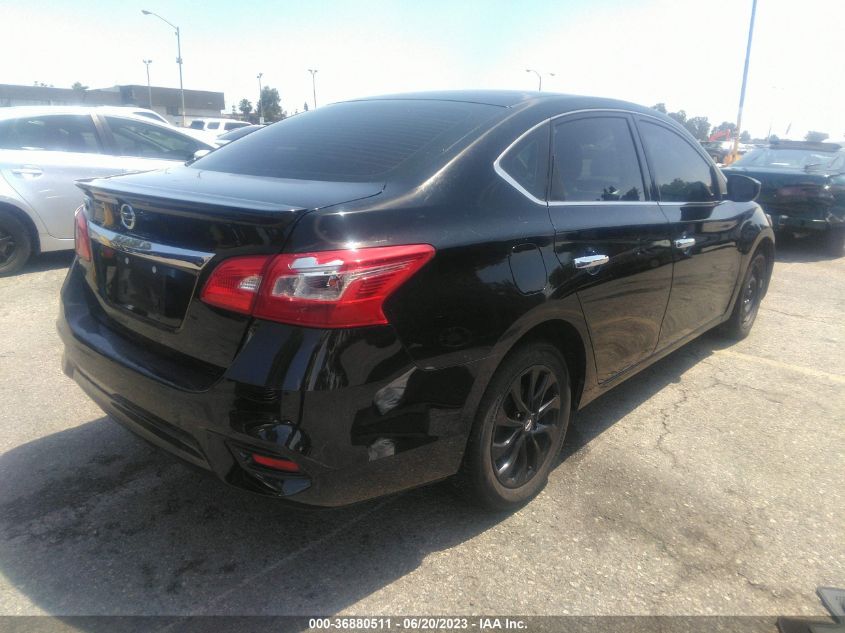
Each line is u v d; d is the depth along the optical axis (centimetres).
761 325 565
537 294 250
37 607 218
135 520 265
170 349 225
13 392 375
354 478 210
